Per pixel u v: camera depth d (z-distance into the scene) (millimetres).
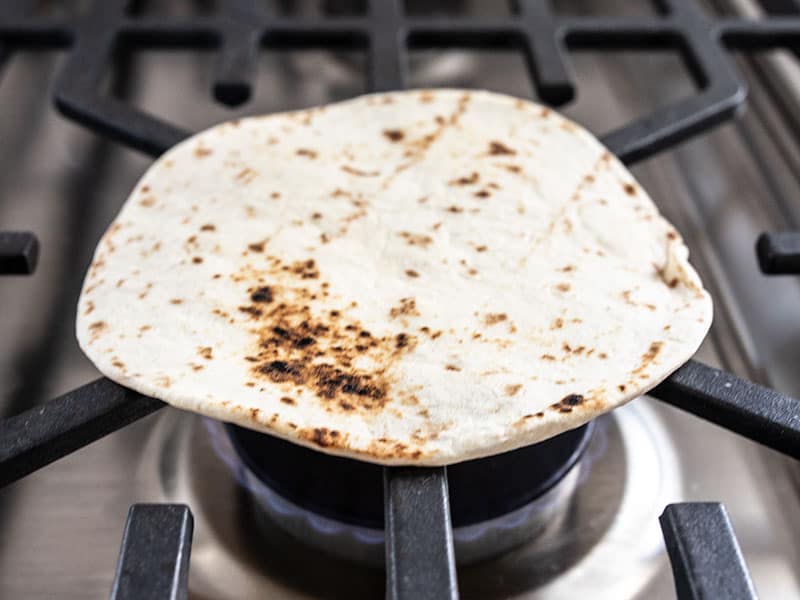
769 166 487
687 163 496
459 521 332
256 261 374
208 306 356
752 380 398
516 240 383
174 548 276
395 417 318
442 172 412
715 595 270
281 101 530
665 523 287
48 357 396
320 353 340
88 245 441
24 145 493
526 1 492
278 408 317
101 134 422
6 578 328
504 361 337
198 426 373
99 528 341
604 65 563
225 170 412
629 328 347
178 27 470
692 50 466
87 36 462
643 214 395
